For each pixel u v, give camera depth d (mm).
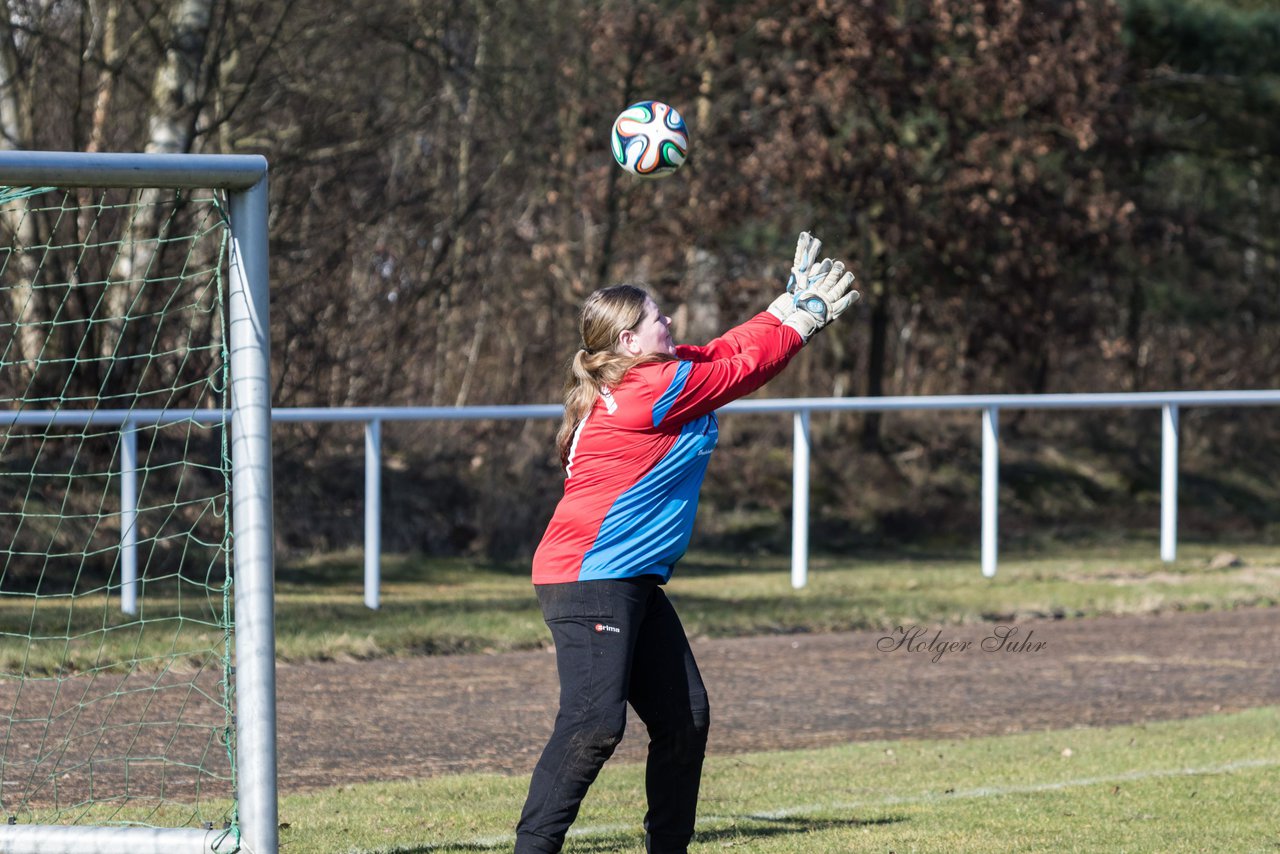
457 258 78625
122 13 63969
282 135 70000
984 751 25438
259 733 15391
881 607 42031
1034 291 83000
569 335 84562
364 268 73250
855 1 74875
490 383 83938
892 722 28516
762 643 37562
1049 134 83188
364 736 26422
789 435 84688
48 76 64750
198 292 57969
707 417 15375
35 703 27906
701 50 80625
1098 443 95438
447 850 18000
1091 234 83188
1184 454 98750
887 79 75938
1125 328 113500
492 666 33781
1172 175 118625
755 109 80125
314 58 72625
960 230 79125
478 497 64500
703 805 20984
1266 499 95938
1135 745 25969
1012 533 79062
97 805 20719
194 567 49438
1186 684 32750
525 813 14750
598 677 14688
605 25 77062
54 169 14883
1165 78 94125
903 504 80250
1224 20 89688
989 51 78062
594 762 14648
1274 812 20438
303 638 34719
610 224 80562
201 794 21625
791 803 21172
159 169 15148
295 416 39688
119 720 26781
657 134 20453
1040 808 20719
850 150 76688
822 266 16219
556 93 83562
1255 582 49031
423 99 76438
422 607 41281
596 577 14891
